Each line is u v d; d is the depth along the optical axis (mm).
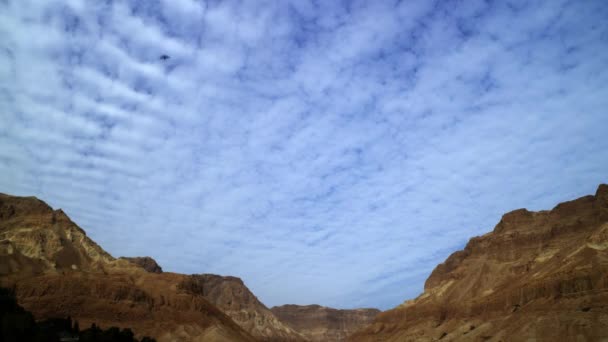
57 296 157500
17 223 189750
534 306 163875
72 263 185625
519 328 155750
